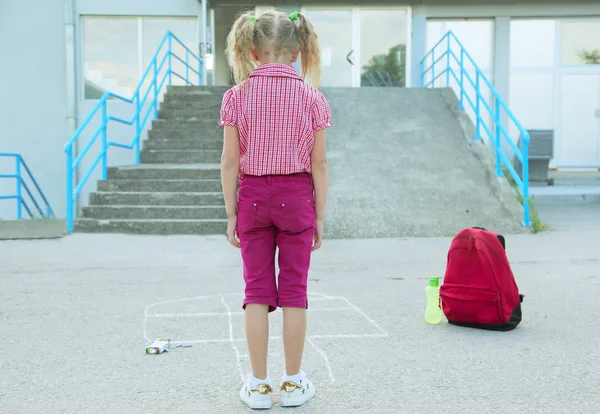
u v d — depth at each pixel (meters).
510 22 13.30
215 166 8.97
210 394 2.70
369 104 10.98
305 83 2.60
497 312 3.61
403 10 13.44
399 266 5.76
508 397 2.64
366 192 8.15
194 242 7.07
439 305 3.89
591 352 3.25
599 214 9.31
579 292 4.65
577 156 13.41
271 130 2.51
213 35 13.06
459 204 7.95
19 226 8.69
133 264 5.87
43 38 12.38
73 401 2.62
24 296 4.62
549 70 13.34
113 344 3.44
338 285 4.98
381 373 2.95
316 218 2.63
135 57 12.82
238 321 3.92
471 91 13.42
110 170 8.60
